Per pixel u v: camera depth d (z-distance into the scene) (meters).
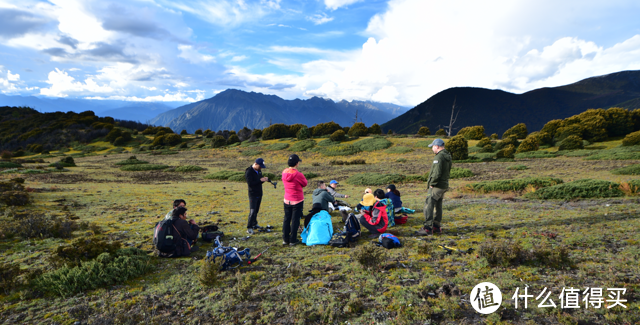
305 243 5.45
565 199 8.57
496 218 6.70
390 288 3.33
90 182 18.00
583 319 2.52
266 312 2.95
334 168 27.41
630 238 4.57
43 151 60.16
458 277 3.54
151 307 3.12
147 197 11.91
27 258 4.47
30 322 2.84
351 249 4.97
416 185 15.73
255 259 4.45
